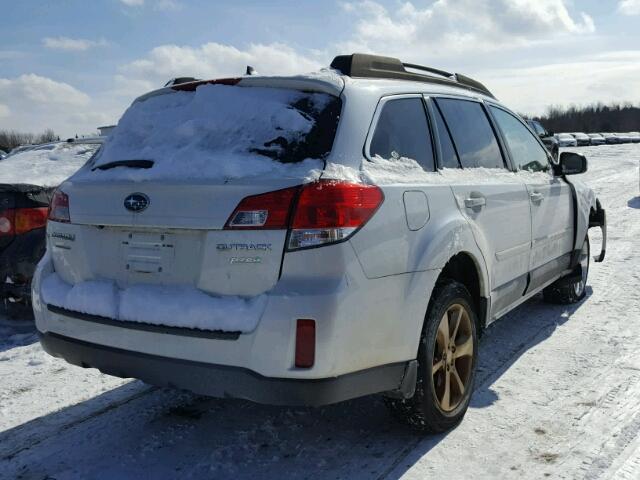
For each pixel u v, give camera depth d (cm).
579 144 4722
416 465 298
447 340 323
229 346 255
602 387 381
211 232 265
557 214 483
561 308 556
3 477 298
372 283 268
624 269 697
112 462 310
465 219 334
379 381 278
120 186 290
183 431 341
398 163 308
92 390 402
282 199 256
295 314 249
